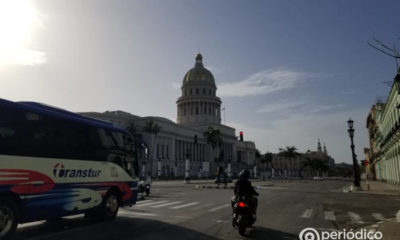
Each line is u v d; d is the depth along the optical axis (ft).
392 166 140.56
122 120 310.04
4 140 25.77
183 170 368.27
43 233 29.17
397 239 26.27
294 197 75.77
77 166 33.14
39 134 29.07
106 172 37.55
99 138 37.04
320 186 150.41
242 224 28.45
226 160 436.35
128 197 41.70
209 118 431.02
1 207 25.50
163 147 340.18
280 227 32.99
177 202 59.93
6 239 25.72
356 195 83.25
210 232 29.78
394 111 113.29
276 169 625.41
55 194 30.22
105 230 30.63
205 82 441.27
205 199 66.74
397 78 64.18
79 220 37.24
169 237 27.37
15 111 26.94
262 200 66.90
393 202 62.80
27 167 27.58
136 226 32.99
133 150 44.32
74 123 33.47
